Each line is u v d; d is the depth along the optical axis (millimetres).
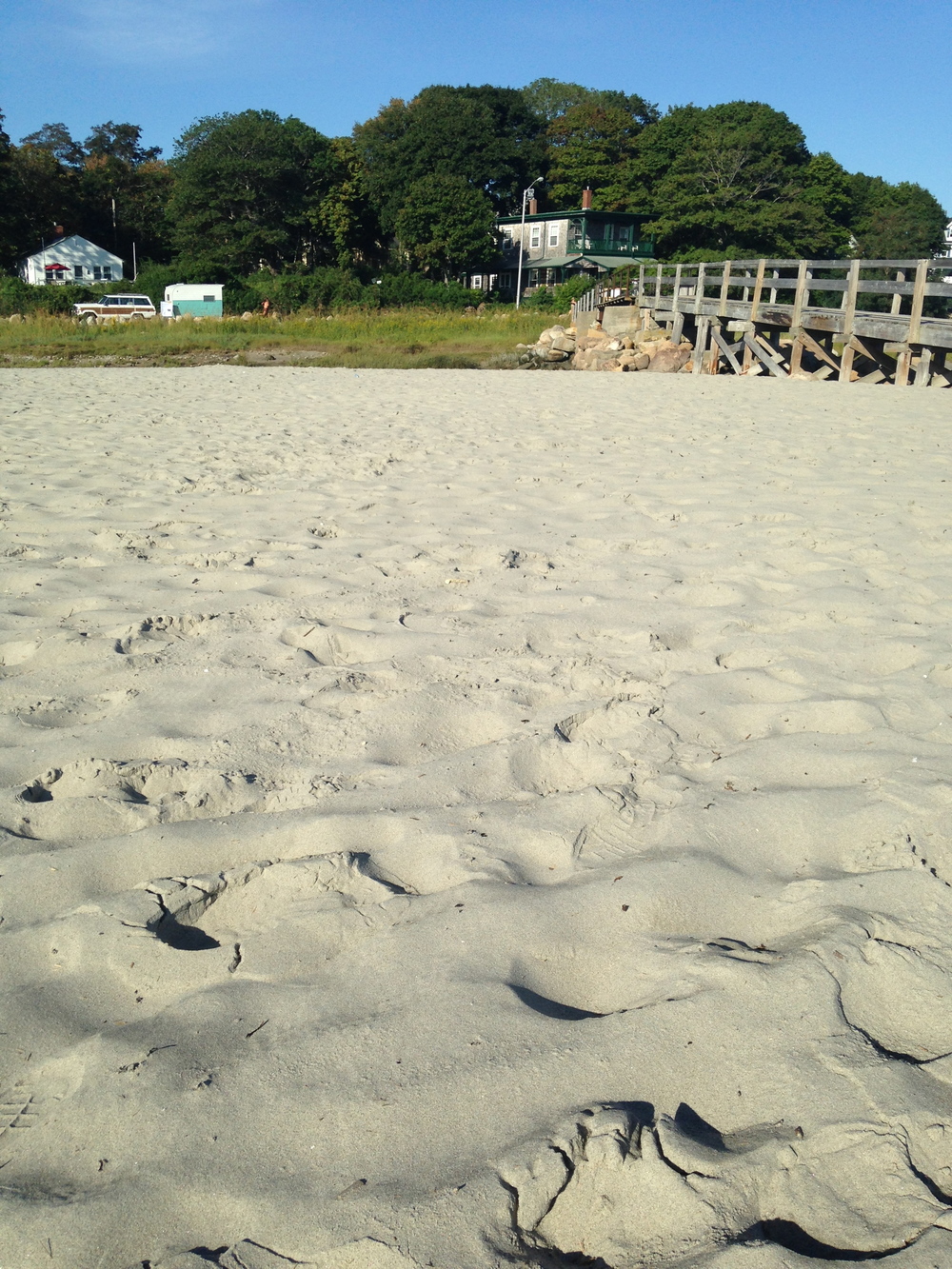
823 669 3596
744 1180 1579
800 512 6004
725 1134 1675
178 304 40562
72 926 2230
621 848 2518
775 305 17906
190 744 3062
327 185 53812
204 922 2309
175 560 5125
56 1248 1509
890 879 2352
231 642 3918
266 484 7102
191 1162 1627
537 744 3035
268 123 51469
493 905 2254
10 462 7973
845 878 2373
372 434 9680
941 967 2055
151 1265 1474
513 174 61719
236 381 16953
